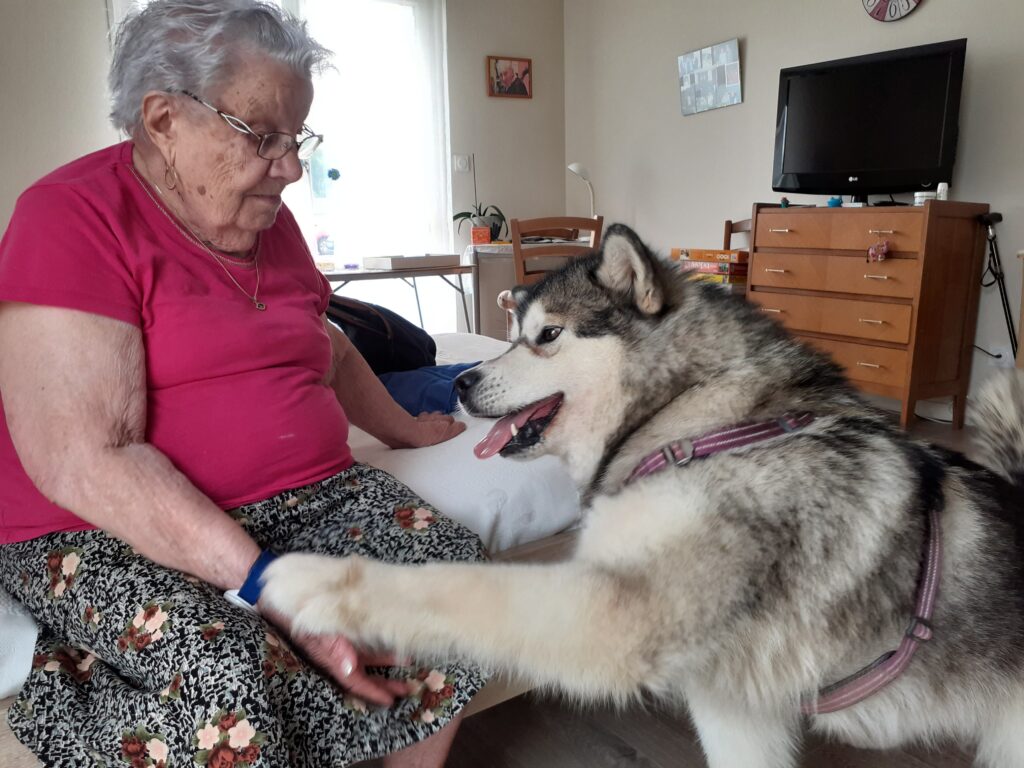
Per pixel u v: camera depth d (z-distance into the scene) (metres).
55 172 1.08
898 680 0.96
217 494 1.10
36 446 0.94
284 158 1.11
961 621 0.95
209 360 1.09
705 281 1.19
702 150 4.89
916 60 3.49
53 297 0.94
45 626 1.02
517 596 0.84
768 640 0.90
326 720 0.90
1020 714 0.99
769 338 1.11
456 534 1.16
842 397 1.08
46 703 0.91
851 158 3.80
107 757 0.85
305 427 1.18
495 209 5.79
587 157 5.89
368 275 4.34
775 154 4.12
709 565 0.86
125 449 0.97
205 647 0.84
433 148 5.49
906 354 3.35
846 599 0.90
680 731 1.54
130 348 1.00
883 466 0.95
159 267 1.05
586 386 1.17
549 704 1.64
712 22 4.66
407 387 1.95
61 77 3.68
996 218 3.37
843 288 3.57
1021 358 2.92
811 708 0.98
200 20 1.01
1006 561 0.96
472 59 5.49
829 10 3.98
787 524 0.89
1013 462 1.12
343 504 1.20
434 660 0.98
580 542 1.02
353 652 0.93
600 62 5.60
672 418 1.08
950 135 3.43
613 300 1.16
